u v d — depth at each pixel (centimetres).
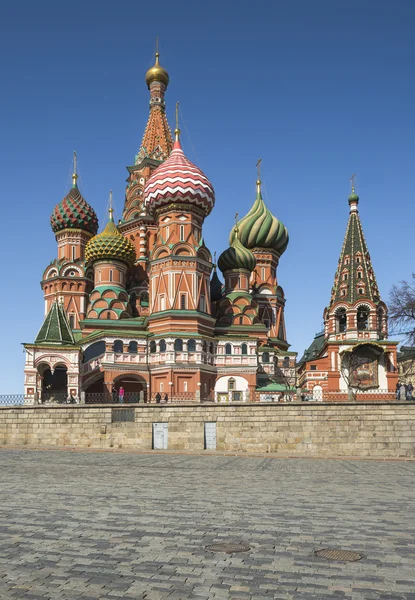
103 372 7238
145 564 1091
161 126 10288
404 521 1499
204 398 7344
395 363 7475
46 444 4500
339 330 8044
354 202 8406
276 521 1497
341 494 2017
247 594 928
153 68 10531
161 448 4309
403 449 3991
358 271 8019
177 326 7606
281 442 4141
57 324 6819
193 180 8006
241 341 7738
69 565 1087
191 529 1397
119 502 1819
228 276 8744
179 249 7894
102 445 4394
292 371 8725
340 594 928
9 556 1151
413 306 6250
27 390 6406
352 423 4078
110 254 8450
